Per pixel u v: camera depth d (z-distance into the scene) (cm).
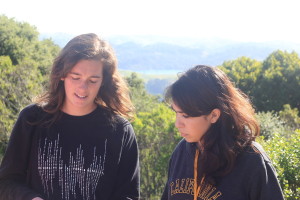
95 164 216
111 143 220
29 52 2069
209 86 173
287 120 1284
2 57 1185
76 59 199
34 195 204
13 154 217
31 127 216
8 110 1016
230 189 176
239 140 177
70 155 216
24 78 1073
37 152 216
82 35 212
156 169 672
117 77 227
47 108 218
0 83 1043
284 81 1912
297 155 421
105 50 211
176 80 179
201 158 183
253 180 174
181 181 196
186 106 173
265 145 447
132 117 244
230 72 2053
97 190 216
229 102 175
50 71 216
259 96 1930
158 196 683
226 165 177
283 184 396
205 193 182
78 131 218
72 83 204
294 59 2066
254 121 179
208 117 179
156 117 716
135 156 230
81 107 211
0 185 217
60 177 214
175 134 678
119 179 226
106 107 228
